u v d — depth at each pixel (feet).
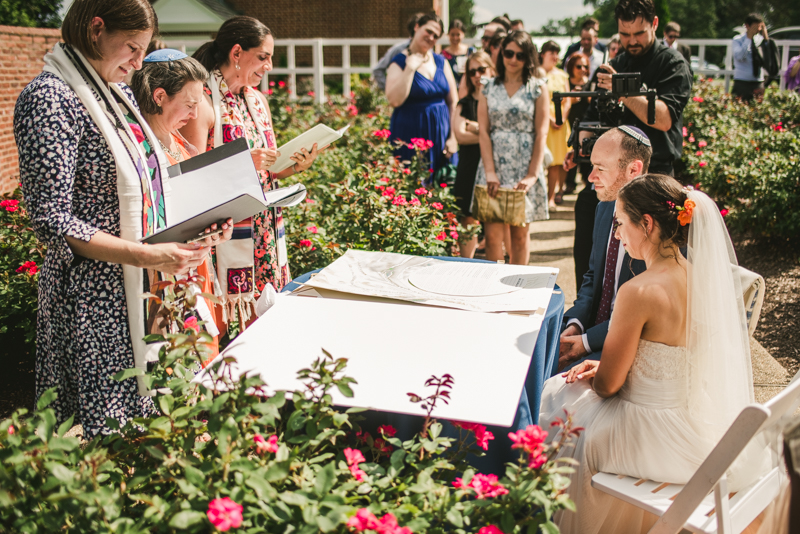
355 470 4.83
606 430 6.81
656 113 11.70
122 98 6.73
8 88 26.55
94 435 6.46
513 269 8.28
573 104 24.66
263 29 9.43
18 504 4.44
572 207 24.94
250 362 5.80
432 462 5.06
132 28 6.13
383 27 67.51
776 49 35.35
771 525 6.15
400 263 8.41
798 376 6.20
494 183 14.85
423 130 18.56
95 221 6.43
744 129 25.14
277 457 4.72
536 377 6.68
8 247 12.23
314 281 7.63
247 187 7.30
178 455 4.90
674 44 31.86
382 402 5.20
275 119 30.35
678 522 5.67
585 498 6.89
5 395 11.05
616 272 8.84
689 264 6.73
